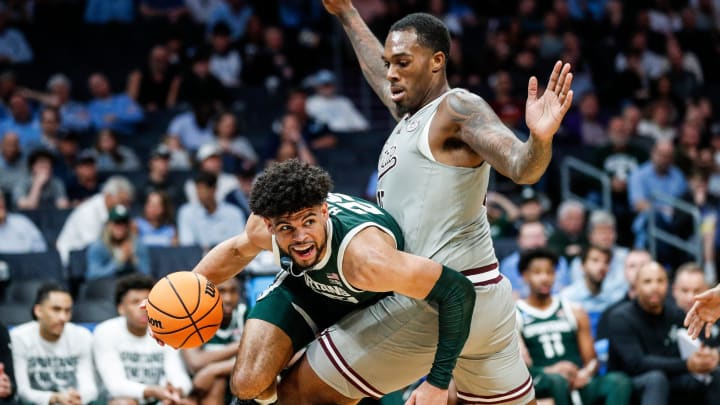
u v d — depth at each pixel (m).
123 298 5.68
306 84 11.00
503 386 3.87
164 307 3.68
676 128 11.57
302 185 3.35
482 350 3.81
